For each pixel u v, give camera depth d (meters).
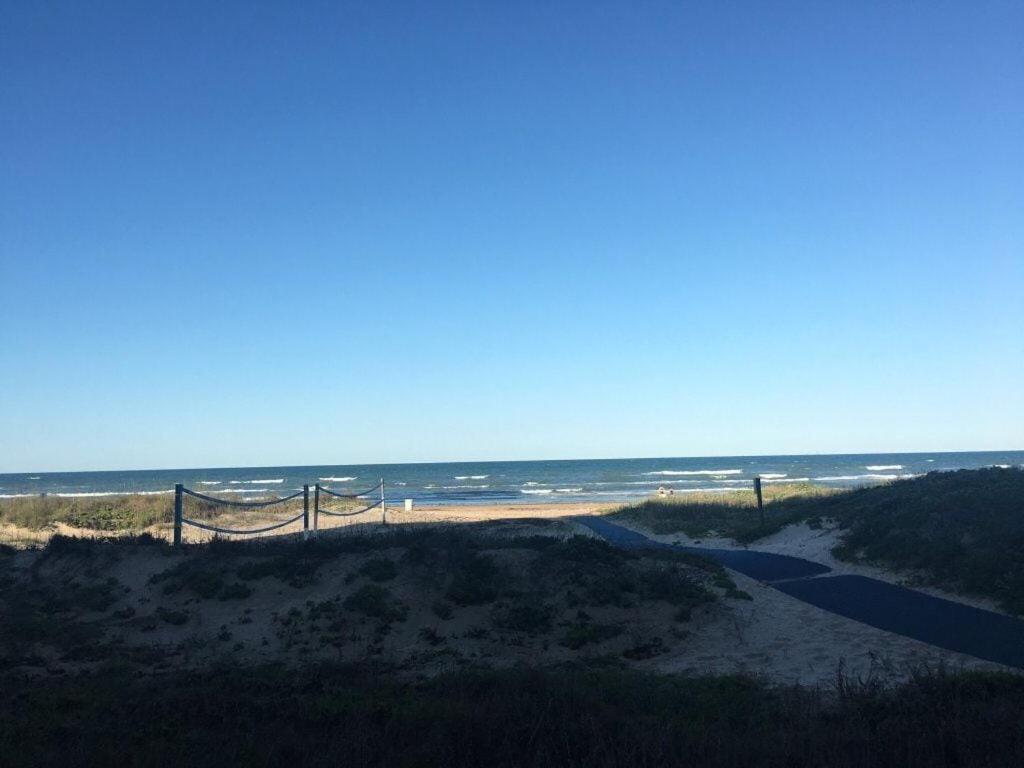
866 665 9.32
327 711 7.06
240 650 10.46
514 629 11.14
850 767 5.12
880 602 12.42
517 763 5.48
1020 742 5.43
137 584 12.68
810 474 90.00
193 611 11.69
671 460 194.62
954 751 5.43
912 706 6.38
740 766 5.29
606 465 155.75
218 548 13.98
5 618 11.43
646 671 9.45
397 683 8.50
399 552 13.36
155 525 25.83
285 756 5.84
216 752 5.89
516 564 12.93
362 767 5.48
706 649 10.53
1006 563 12.59
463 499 56.62
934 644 9.95
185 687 8.40
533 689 7.19
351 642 10.69
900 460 143.75
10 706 7.72
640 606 12.00
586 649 10.50
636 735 5.73
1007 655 9.22
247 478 110.12
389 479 98.94
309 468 173.38
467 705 6.71
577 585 12.43
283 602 11.98
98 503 29.44
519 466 161.75
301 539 17.23
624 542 21.16
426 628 11.10
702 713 6.98
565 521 27.98
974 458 144.50
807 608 12.42
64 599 12.17
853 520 18.94
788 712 6.68
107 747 6.11
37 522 25.31
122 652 10.34
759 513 23.92
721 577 14.19
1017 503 15.48
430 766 5.57
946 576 13.23
